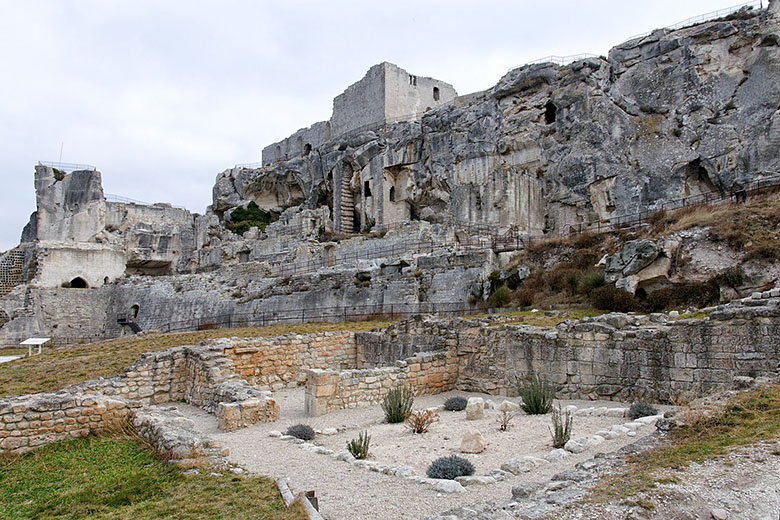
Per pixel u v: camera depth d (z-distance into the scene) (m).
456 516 5.93
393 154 57.72
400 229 38.22
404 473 8.31
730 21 40.19
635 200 39.53
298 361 19.50
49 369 20.09
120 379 15.62
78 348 28.19
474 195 48.59
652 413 11.35
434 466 8.70
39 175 71.38
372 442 11.12
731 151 36.75
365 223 62.69
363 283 33.69
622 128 41.69
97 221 67.69
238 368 17.80
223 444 10.56
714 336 12.38
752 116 36.97
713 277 19.69
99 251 56.94
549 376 15.07
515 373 15.88
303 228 53.97
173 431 10.24
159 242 66.06
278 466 9.00
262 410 13.00
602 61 45.16
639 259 21.33
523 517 5.80
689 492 6.16
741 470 6.65
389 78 67.62
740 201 26.05
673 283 20.92
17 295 51.75
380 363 20.42
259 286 41.12
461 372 17.58
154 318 49.47
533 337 15.51
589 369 14.33
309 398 14.41
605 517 5.68
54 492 8.59
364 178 62.91
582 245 27.41
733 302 13.53
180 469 8.74
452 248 33.06
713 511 5.74
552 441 10.20
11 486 9.09
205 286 46.72
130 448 10.61
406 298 30.59
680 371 12.77
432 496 7.30
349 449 9.97
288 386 18.91
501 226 42.09
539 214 44.66
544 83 48.28
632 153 41.00
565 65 47.38
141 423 11.46
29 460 10.48
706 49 40.59
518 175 42.91
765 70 37.25
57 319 51.47
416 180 56.25
